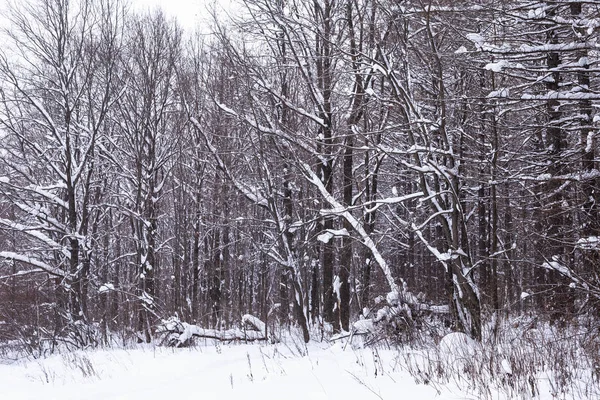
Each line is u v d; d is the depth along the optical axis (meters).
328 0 13.95
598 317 9.34
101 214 24.80
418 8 10.42
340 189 17.95
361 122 15.52
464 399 5.76
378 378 7.32
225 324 18.72
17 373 12.40
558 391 6.01
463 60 11.11
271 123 14.30
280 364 9.34
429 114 13.56
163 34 21.95
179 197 24.22
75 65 19.92
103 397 8.48
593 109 12.50
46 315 20.06
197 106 17.09
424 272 23.45
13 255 18.25
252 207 21.19
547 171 12.53
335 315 14.30
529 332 9.27
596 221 10.17
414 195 11.11
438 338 10.06
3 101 19.30
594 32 9.74
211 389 7.86
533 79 11.69
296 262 14.06
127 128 21.78
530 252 15.43
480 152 14.13
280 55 15.00
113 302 23.59
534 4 10.17
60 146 20.16
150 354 12.91
